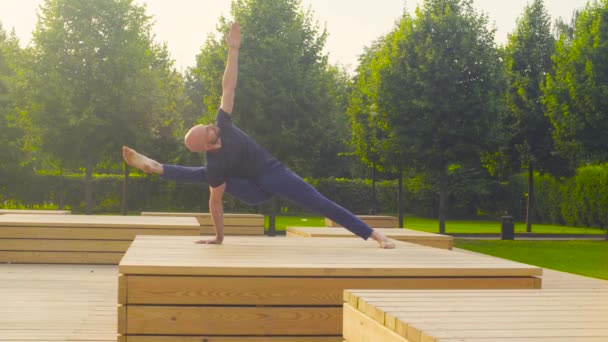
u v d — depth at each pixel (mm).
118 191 31672
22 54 22625
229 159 4945
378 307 2924
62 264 9586
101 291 7320
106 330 5312
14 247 9547
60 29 22156
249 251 5047
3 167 27688
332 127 21453
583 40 20969
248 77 20281
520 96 23719
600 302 3139
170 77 27891
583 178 27156
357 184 34375
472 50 19250
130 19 22969
